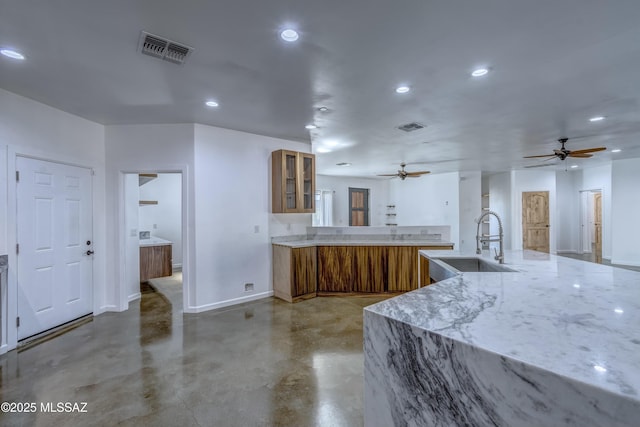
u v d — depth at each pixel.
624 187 7.09
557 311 1.22
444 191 9.17
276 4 1.78
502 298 1.42
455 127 4.32
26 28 2.00
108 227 4.09
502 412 0.84
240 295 4.44
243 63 2.47
